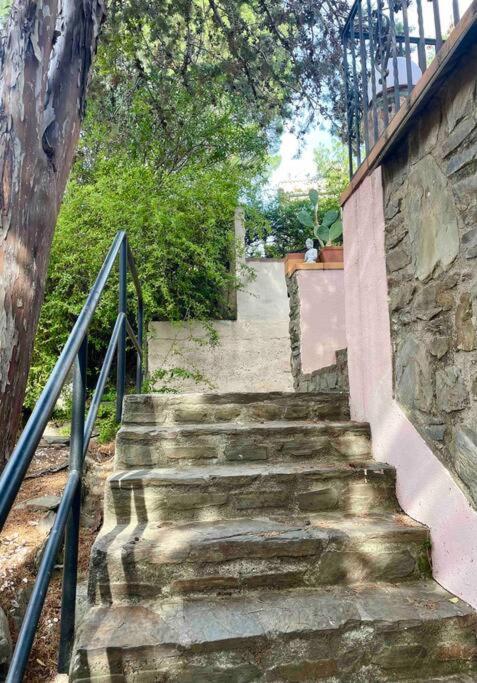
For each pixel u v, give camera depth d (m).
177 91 4.93
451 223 1.56
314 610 1.40
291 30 3.90
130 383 4.80
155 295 4.63
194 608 1.42
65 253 4.12
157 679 1.24
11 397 1.66
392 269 1.99
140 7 3.83
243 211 5.25
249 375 5.18
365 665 1.33
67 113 1.96
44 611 1.97
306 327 3.86
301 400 2.39
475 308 1.43
